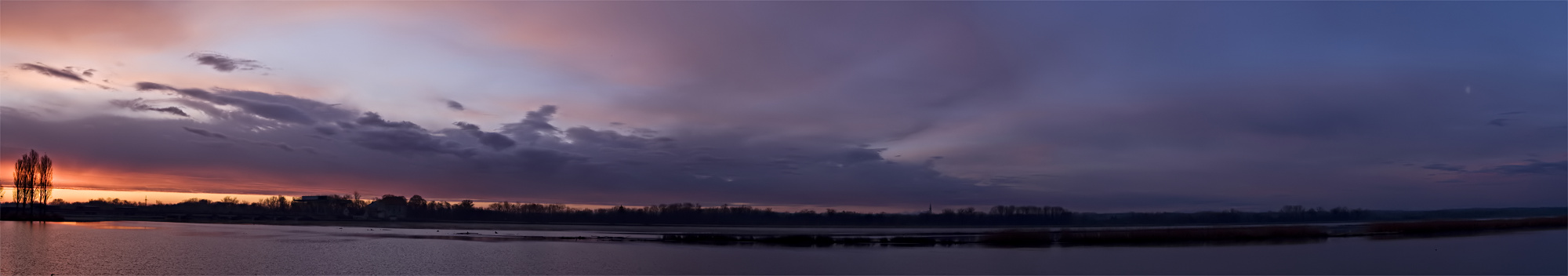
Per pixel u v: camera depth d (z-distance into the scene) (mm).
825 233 121000
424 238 85375
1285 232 97688
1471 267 56719
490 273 49406
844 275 50375
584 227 142500
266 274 46562
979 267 55969
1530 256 66188
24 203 122875
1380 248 76938
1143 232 94438
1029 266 57250
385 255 60906
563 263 55812
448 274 48219
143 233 86688
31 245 65125
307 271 49062
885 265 57312
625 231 116250
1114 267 56906
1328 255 67750
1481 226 118688
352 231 102438
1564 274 52094
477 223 163875
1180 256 67125
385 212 193875
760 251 70562
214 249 63531
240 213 193000
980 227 178125
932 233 123062
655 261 58406
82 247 63531
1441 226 113438
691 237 93375
